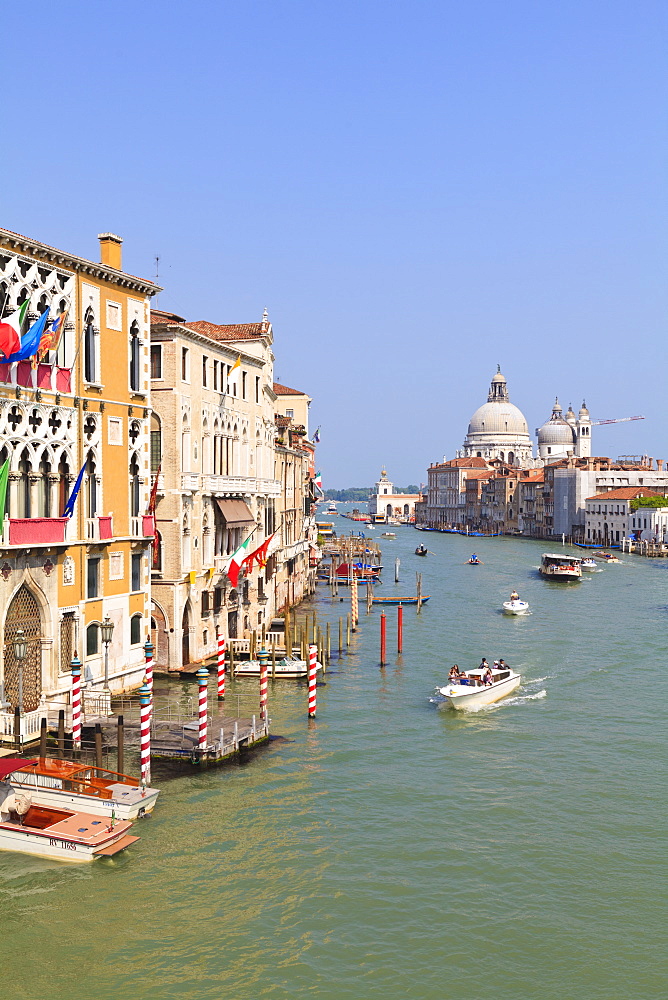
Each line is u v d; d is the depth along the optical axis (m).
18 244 29.78
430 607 77.31
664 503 157.88
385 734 36.25
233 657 47.41
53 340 30.59
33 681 31.09
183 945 20.20
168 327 41.38
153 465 42.12
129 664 37.03
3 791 25.75
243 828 26.34
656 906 22.42
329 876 23.56
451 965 19.70
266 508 57.44
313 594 85.38
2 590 29.09
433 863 24.52
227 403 49.28
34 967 19.27
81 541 33.19
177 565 42.12
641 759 33.50
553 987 19.00
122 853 24.50
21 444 30.06
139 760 30.53
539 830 26.84
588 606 78.56
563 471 188.88
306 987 18.80
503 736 36.34
